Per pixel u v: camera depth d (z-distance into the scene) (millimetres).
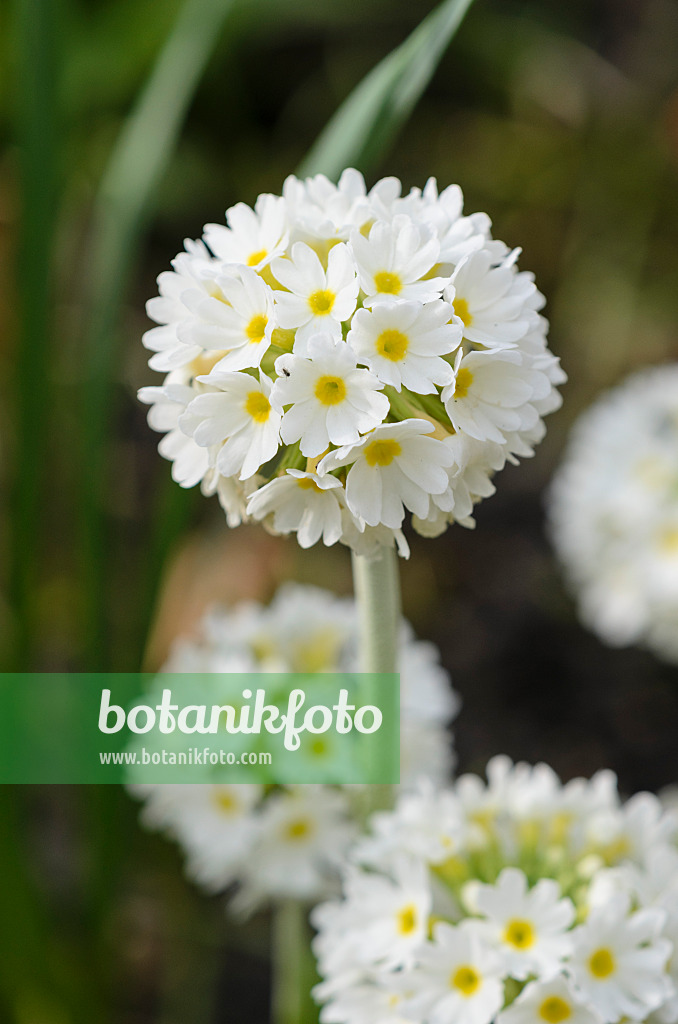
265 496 356
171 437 375
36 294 518
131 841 575
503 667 801
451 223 371
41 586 769
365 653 405
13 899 528
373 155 444
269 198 370
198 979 627
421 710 476
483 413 360
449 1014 383
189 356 365
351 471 352
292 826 455
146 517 823
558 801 420
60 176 515
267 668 456
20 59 498
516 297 364
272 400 349
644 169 963
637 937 387
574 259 962
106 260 538
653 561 607
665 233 970
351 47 968
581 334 937
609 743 757
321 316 354
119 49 817
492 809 421
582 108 973
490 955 382
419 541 862
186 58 574
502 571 849
